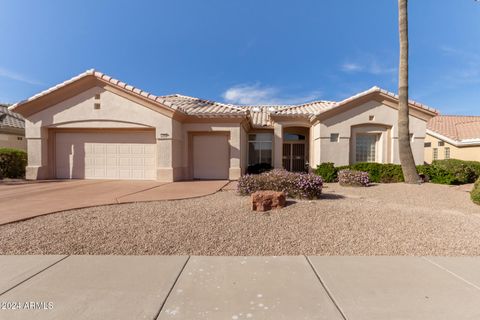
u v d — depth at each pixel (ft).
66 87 49.96
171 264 14.78
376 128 55.67
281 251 16.75
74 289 12.14
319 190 30.30
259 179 31.78
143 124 49.96
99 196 33.06
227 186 43.83
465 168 46.42
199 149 56.90
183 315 10.35
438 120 87.76
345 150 54.90
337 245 17.58
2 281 12.80
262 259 15.55
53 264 14.60
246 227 20.35
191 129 55.31
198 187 42.14
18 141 70.33
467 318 10.14
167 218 22.27
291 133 68.85
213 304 11.09
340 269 14.26
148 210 25.02
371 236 18.99
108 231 19.39
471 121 81.76
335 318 10.20
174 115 50.19
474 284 12.68
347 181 43.11
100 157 52.70
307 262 15.14
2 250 16.30
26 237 18.16
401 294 11.83
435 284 12.68
